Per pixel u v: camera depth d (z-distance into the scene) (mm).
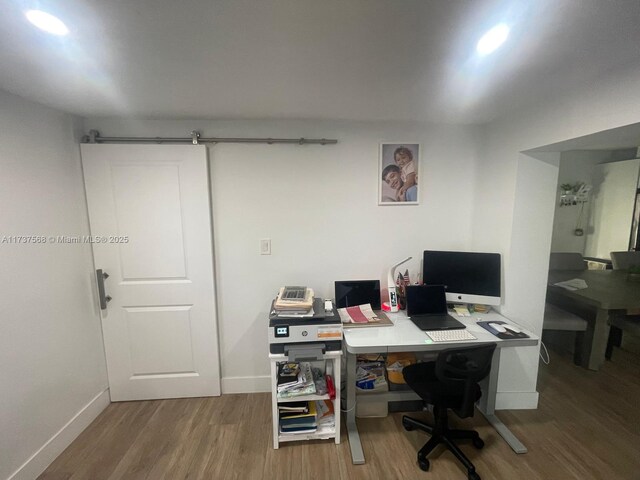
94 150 1951
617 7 863
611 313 2684
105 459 1708
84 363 1954
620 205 3363
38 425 1616
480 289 2047
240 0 828
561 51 1139
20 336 1527
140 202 2029
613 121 1278
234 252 2207
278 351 1713
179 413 2084
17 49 1093
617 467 1642
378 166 2217
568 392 2285
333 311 1861
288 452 1756
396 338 1761
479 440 1753
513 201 1920
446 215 2312
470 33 1016
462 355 1512
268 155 2145
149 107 1784
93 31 982
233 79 1391
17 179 1528
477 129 2240
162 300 2135
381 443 1825
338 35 1026
